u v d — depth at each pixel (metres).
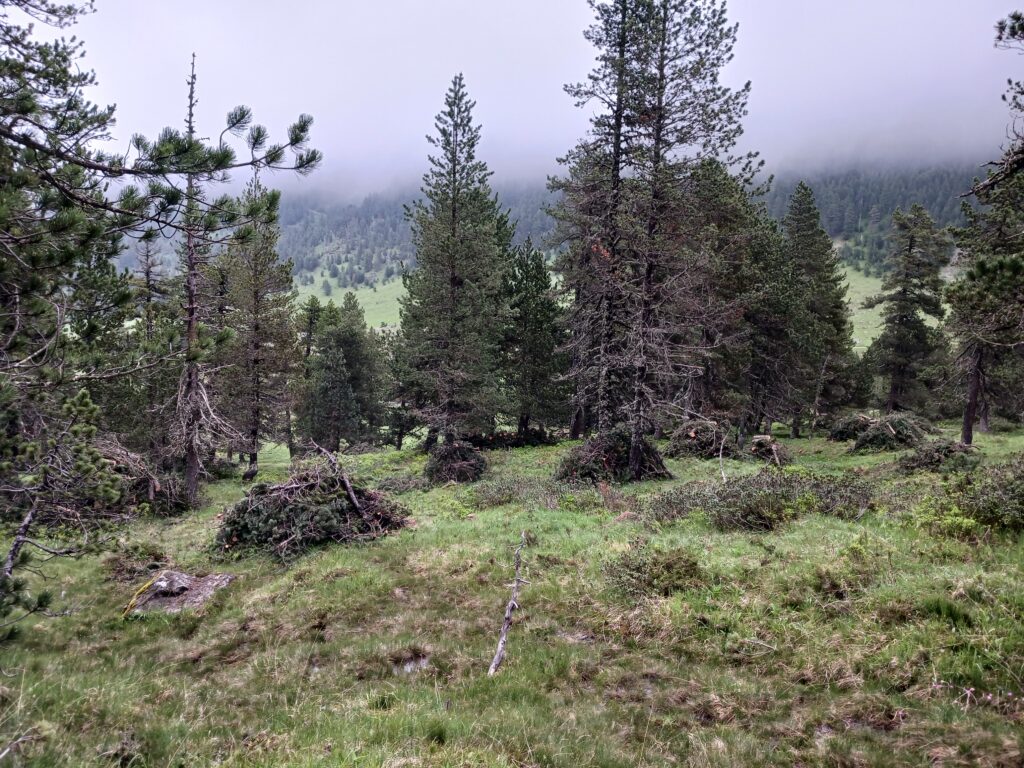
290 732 5.68
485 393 28.72
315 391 39.75
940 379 33.12
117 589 11.26
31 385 7.20
